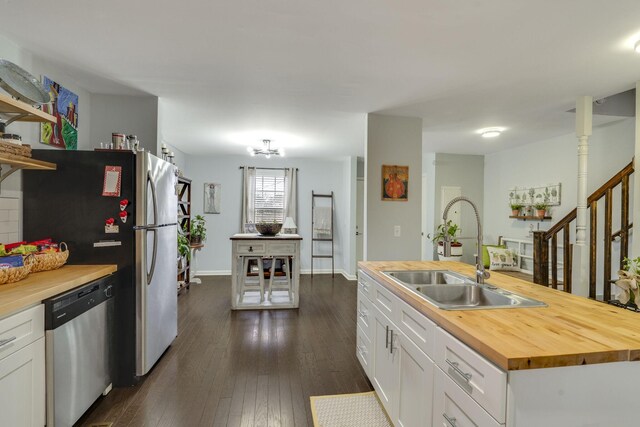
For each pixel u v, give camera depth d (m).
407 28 1.85
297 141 4.87
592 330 1.16
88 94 2.87
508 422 0.94
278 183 6.52
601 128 3.95
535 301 1.52
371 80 2.58
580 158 2.95
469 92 2.82
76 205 2.28
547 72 2.42
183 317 3.91
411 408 1.60
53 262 2.07
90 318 1.99
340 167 6.68
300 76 2.52
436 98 2.98
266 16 1.75
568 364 0.96
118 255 2.32
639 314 1.36
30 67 2.18
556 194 4.57
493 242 5.85
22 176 2.21
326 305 4.45
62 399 1.71
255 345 3.10
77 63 2.31
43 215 2.25
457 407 1.19
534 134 4.39
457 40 1.97
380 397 2.07
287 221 5.48
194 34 1.93
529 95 2.90
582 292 2.96
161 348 2.73
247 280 4.81
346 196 6.45
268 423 1.97
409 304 1.65
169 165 2.88
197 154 6.23
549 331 1.15
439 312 1.35
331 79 2.56
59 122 2.48
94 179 2.30
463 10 1.67
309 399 2.22
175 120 3.74
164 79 2.59
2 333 1.36
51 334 1.63
